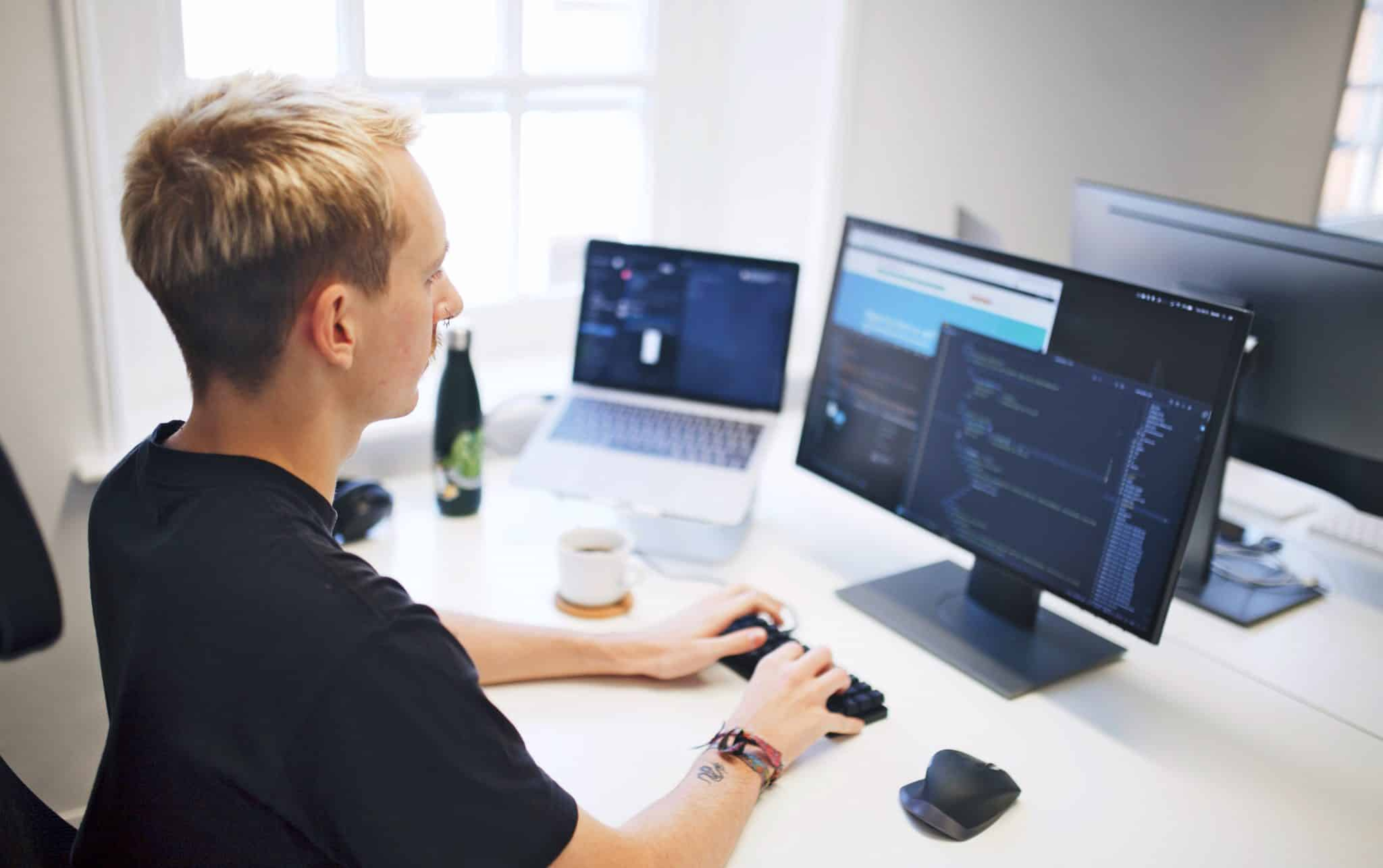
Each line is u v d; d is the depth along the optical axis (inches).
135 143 31.4
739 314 67.0
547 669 49.8
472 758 30.5
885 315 58.9
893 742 47.4
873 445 60.1
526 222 83.7
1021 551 53.1
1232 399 57.7
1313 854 42.1
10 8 52.7
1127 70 98.1
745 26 87.3
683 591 58.8
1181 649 56.2
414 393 35.0
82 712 64.2
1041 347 51.5
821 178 87.2
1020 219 98.7
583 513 66.7
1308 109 108.6
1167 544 47.2
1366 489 60.4
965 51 89.8
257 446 32.1
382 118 32.8
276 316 30.3
